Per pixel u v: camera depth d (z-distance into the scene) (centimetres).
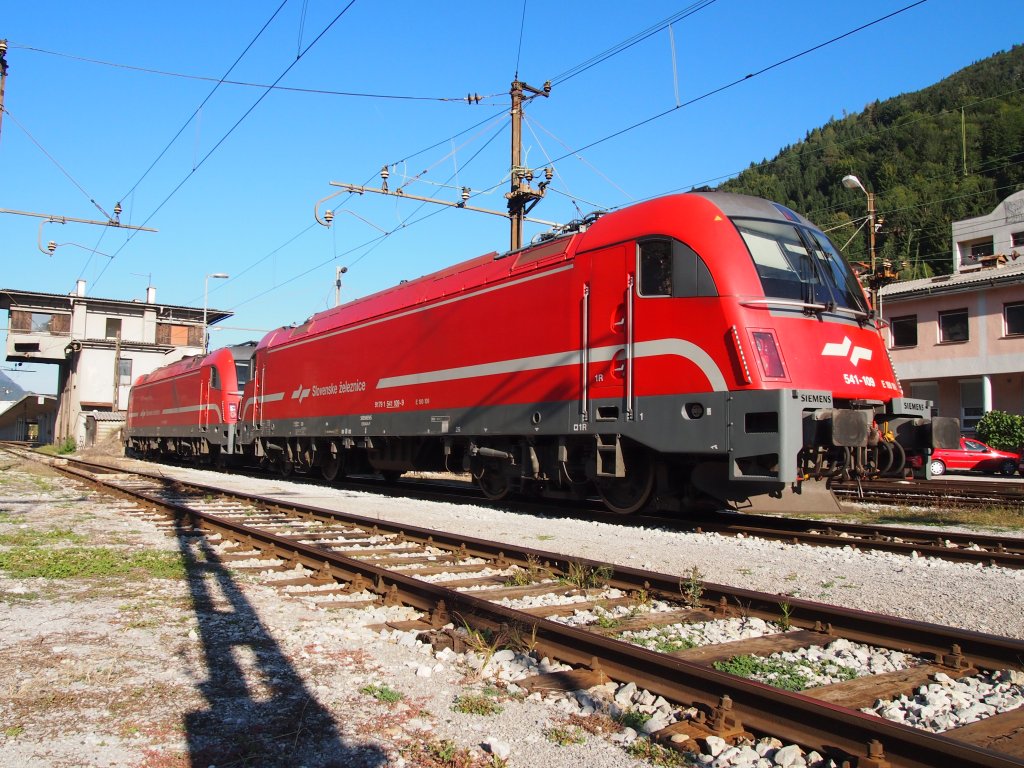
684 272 955
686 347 945
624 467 1050
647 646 496
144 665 464
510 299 1229
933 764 303
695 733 356
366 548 915
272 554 846
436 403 1398
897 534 1018
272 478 2228
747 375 881
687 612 581
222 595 659
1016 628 539
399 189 1973
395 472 1942
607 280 1054
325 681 437
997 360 2755
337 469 1888
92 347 5603
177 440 3133
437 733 365
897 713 376
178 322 6044
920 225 6619
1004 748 332
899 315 3061
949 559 817
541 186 2014
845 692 405
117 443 4662
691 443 932
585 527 1058
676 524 1062
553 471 1211
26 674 446
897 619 495
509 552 801
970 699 398
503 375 1231
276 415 2069
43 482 1973
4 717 383
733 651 480
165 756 340
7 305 5709
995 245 4091
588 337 1077
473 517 1190
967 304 2850
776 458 871
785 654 479
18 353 5647
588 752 345
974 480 2089
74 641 514
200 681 437
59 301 5744
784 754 330
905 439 1005
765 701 360
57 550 867
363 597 656
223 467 2677
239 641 516
